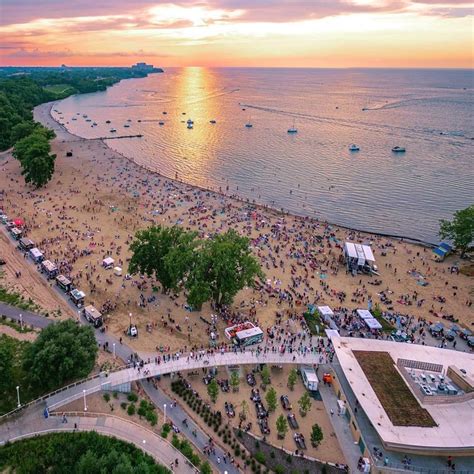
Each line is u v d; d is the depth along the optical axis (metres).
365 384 69.75
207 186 189.50
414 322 97.94
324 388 77.06
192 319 93.44
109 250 123.31
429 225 153.75
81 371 67.50
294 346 85.31
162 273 97.44
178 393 72.50
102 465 55.22
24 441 60.00
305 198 176.88
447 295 110.19
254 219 152.00
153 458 58.91
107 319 91.19
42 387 68.12
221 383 76.12
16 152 180.62
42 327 85.81
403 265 124.81
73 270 110.81
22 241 120.12
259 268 93.12
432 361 75.88
